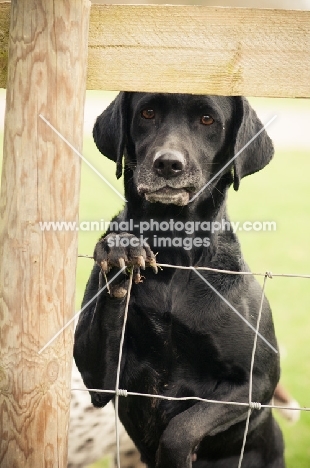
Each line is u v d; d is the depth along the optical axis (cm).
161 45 425
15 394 408
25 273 401
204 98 551
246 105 576
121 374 568
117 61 426
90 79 428
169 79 429
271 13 422
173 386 576
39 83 392
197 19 423
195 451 577
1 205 404
